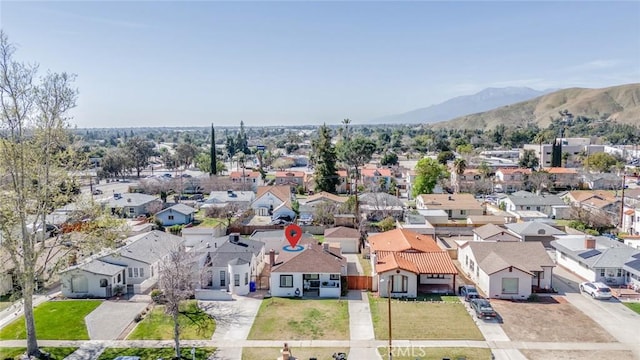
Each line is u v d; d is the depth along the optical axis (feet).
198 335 111.96
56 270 112.78
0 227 104.73
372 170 405.18
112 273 140.26
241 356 101.09
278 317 122.42
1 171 101.14
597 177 371.76
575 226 228.43
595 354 100.89
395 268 137.39
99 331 114.52
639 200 266.77
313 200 274.98
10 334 113.09
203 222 254.06
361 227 213.46
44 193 107.24
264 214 276.82
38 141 105.29
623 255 149.79
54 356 101.60
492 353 101.24
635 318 120.37
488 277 137.08
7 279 136.05
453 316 122.52
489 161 485.56
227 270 146.82
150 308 128.98
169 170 542.16
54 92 105.60
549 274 142.82
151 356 101.24
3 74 99.81
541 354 100.99
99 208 117.39
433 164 315.58
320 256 145.18
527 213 255.09
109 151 504.84
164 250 164.14
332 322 118.93
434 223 232.32
